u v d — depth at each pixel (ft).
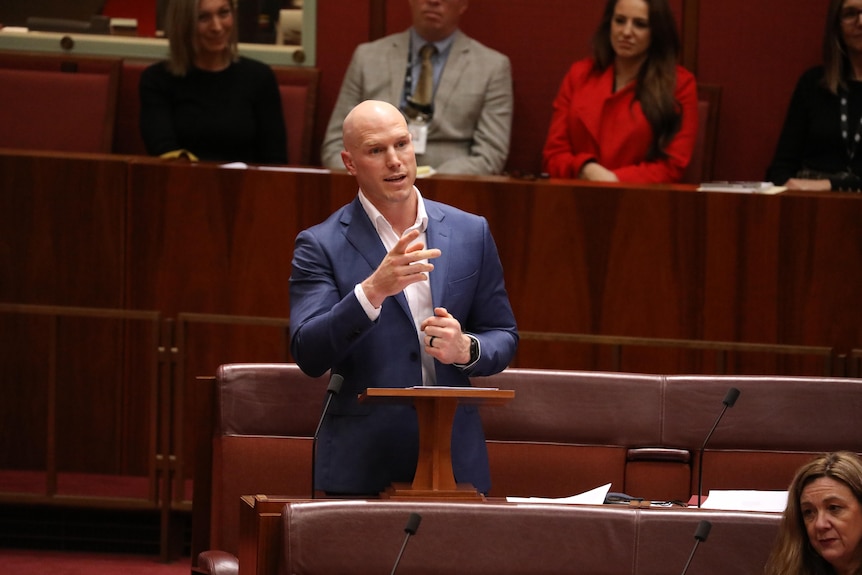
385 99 68.08
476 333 36.63
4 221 57.41
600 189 55.42
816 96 67.31
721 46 73.56
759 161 73.67
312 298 35.32
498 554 30.83
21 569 51.65
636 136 64.80
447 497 32.42
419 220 36.22
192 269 56.85
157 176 56.80
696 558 31.22
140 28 73.61
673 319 55.47
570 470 41.88
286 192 56.34
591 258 55.67
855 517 29.50
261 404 41.34
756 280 54.95
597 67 66.80
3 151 58.13
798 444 41.52
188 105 66.85
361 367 35.27
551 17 74.02
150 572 51.62
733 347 53.78
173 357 55.06
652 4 64.34
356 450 34.88
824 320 54.70
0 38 73.46
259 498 31.65
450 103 67.46
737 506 36.27
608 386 42.11
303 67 74.33
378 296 32.81
